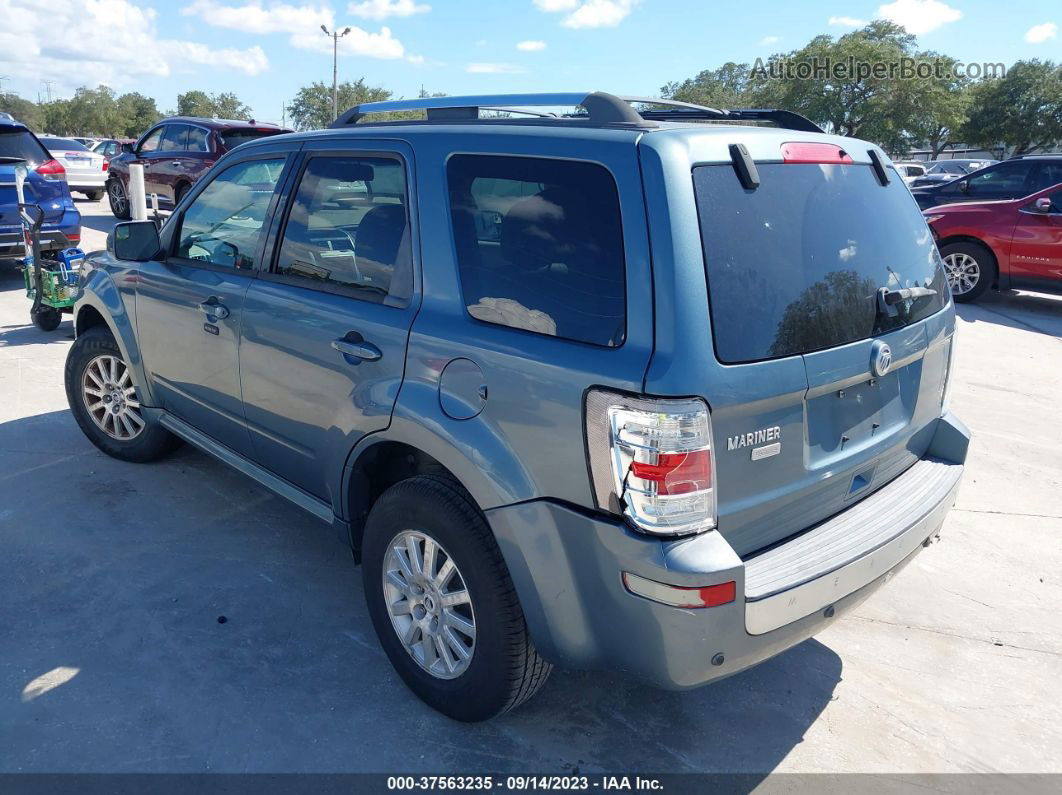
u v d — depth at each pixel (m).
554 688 3.06
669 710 2.98
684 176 2.22
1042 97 50.16
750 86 49.91
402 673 2.93
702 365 2.12
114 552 3.80
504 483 2.39
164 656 3.09
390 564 2.89
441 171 2.75
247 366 3.45
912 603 3.79
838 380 2.47
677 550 2.14
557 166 2.43
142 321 4.15
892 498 2.86
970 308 10.43
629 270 2.21
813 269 2.47
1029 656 3.41
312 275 3.19
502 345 2.44
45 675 2.96
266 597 3.51
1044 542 4.39
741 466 2.27
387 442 2.84
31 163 9.01
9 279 9.85
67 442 5.00
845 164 2.79
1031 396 6.79
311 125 56.97
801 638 2.44
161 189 13.98
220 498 4.38
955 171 35.59
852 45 42.81
